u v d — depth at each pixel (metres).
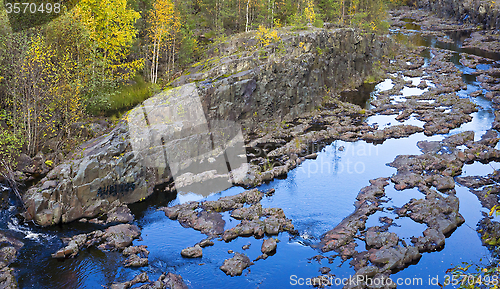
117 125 23.70
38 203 18.42
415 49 63.09
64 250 16.53
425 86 44.38
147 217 20.02
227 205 21.03
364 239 18.47
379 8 60.94
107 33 27.50
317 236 18.73
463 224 19.84
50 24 24.53
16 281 14.88
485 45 65.19
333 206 21.48
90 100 25.62
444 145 29.38
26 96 22.55
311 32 39.25
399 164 26.39
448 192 22.94
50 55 22.97
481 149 28.39
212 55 37.47
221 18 49.91
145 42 35.09
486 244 18.05
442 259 17.16
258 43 36.03
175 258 16.92
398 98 41.16
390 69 51.62
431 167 25.84
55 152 22.83
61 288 14.73
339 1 57.19
